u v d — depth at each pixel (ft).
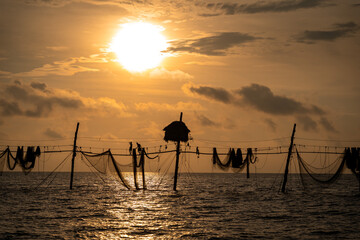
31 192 216.95
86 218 122.72
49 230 101.86
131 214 133.28
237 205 162.09
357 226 111.65
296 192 236.63
